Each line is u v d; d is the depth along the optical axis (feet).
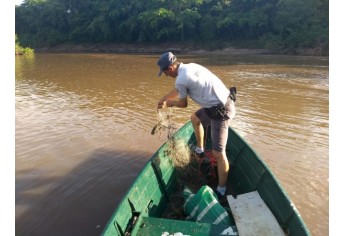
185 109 29.48
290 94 36.29
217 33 127.03
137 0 141.49
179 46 131.34
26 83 45.03
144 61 81.25
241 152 15.80
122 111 29.48
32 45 156.97
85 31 149.38
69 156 20.04
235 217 11.53
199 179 15.55
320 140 22.13
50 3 158.71
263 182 12.94
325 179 16.97
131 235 10.49
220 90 13.09
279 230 10.82
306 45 101.71
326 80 45.75
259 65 67.82
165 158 15.10
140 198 12.26
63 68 64.44
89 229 13.73
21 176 17.78
